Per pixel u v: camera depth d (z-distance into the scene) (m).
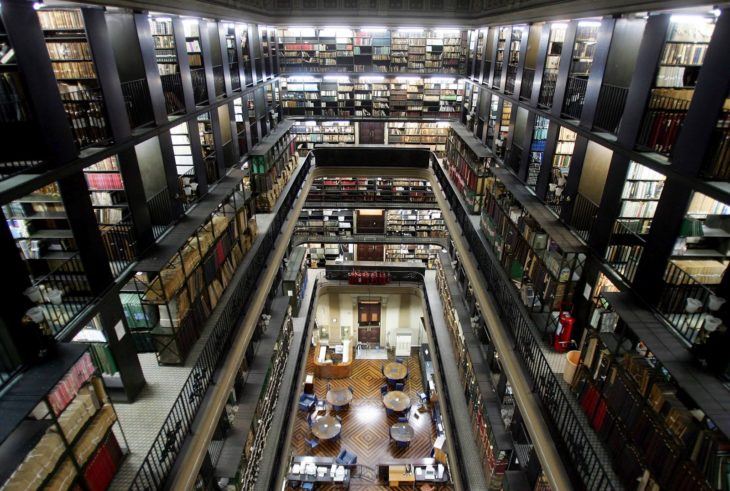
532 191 7.64
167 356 5.74
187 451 4.72
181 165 7.39
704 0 3.60
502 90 9.41
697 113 3.76
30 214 5.20
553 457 4.78
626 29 5.09
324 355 15.30
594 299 5.66
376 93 14.94
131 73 5.59
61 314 4.14
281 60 14.42
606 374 4.70
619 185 5.10
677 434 3.63
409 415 13.20
